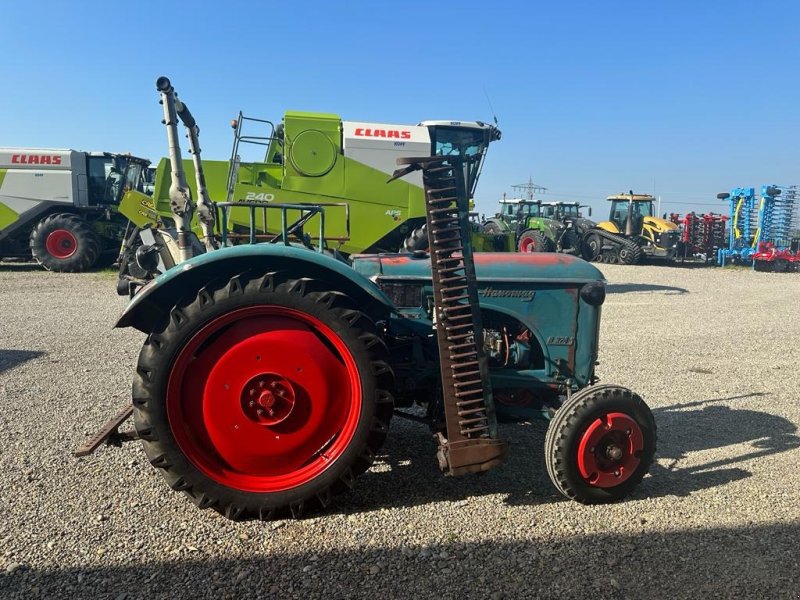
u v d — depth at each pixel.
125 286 3.79
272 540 2.69
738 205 20.00
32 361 5.77
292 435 2.84
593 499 3.06
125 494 3.10
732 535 2.79
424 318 3.33
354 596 2.30
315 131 9.37
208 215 3.54
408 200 9.82
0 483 3.20
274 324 2.82
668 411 4.67
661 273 17.00
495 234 11.52
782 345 7.15
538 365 3.51
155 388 2.68
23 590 2.30
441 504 3.06
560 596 2.32
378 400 2.86
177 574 2.42
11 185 13.72
